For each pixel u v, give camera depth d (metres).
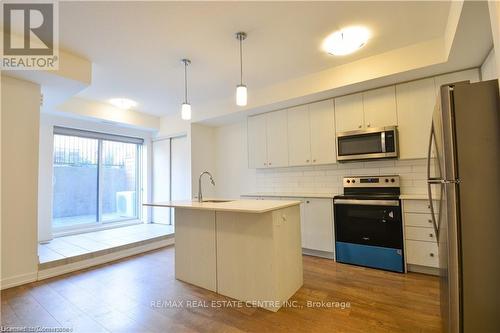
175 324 1.91
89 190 4.83
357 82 2.97
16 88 2.66
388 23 2.27
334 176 3.76
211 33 2.37
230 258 2.34
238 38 2.45
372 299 2.21
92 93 3.92
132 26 2.24
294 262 2.39
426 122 2.85
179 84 3.61
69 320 1.98
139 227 5.04
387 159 3.15
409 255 2.76
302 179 4.08
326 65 3.09
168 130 5.23
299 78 3.41
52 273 2.88
